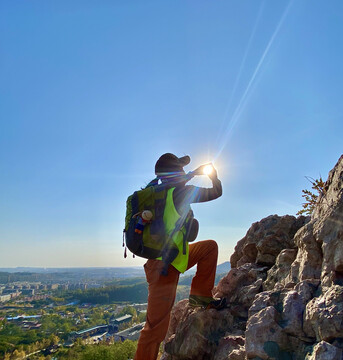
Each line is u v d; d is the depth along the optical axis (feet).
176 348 11.23
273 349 7.91
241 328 10.79
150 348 9.76
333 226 9.30
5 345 322.55
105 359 71.72
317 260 9.98
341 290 7.80
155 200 10.16
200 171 10.77
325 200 10.84
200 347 10.50
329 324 7.22
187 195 10.44
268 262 14.35
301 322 8.09
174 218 10.10
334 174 10.79
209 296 11.85
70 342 339.77
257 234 15.58
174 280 10.16
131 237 9.72
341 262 8.50
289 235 14.57
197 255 11.85
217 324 11.21
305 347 7.61
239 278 13.48
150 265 10.32
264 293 9.64
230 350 9.52
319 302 7.89
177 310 13.20
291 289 9.30
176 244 10.06
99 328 411.13
